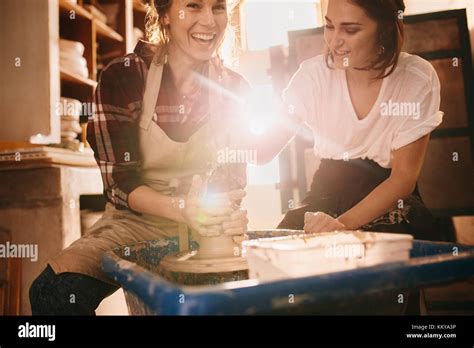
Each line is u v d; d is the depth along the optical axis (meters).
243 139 1.47
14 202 1.84
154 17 1.37
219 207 0.90
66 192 1.84
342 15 1.32
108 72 1.23
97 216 2.23
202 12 1.19
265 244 0.72
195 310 0.48
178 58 1.29
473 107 2.15
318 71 1.54
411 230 1.31
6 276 1.81
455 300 1.85
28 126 2.02
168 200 1.05
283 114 1.60
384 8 1.29
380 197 1.22
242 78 1.47
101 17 2.72
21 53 2.04
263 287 0.51
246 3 2.80
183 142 1.30
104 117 1.19
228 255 0.91
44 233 1.81
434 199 2.20
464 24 2.16
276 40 2.83
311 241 0.72
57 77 2.08
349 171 1.48
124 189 1.13
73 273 1.00
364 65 1.36
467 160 2.16
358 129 1.45
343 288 0.54
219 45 1.32
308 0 2.76
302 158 2.38
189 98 1.34
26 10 2.03
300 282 0.53
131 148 1.21
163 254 1.07
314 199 1.53
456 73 2.17
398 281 0.58
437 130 2.19
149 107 1.26
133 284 0.64
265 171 2.75
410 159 1.26
